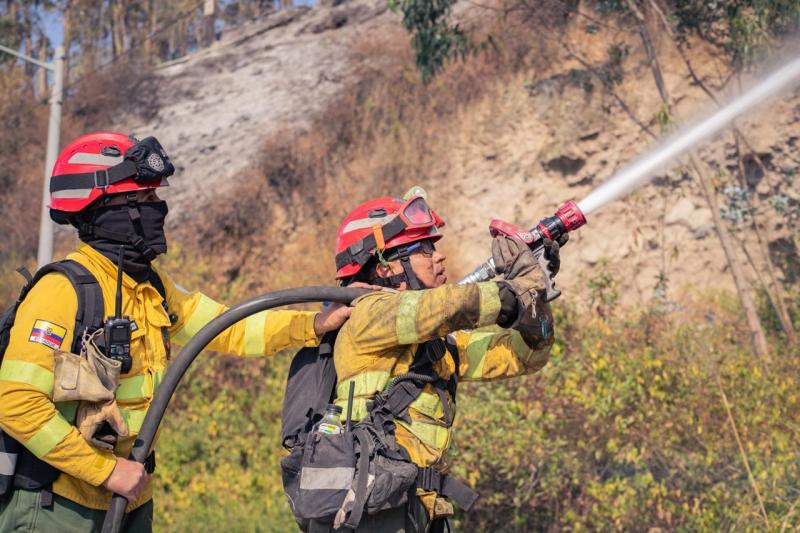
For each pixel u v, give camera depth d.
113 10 23.77
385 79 13.75
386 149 12.98
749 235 9.38
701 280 9.45
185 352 2.53
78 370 2.37
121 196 2.58
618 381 6.20
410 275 2.73
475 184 11.86
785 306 8.23
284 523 7.43
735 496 5.61
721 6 8.01
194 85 18.05
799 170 9.22
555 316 6.99
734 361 6.57
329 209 13.26
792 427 5.88
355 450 2.39
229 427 9.02
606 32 11.09
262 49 18.19
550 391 6.46
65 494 2.51
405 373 2.53
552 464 6.28
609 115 10.80
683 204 9.80
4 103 18.70
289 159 13.88
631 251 9.95
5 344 2.42
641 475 6.00
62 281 2.46
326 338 2.75
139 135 17.06
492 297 2.37
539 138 11.49
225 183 14.54
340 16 17.81
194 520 7.71
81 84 19.02
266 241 13.48
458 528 6.50
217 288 11.38
